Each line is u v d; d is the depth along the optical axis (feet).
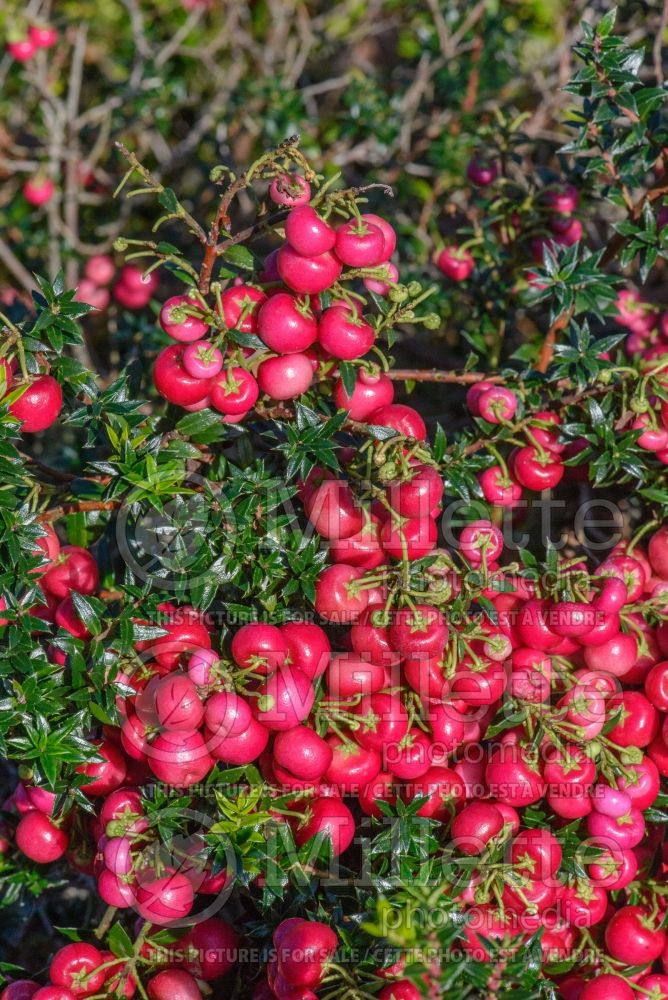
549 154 2.08
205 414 1.62
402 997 1.52
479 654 1.60
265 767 1.60
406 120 2.15
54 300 1.61
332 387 1.64
